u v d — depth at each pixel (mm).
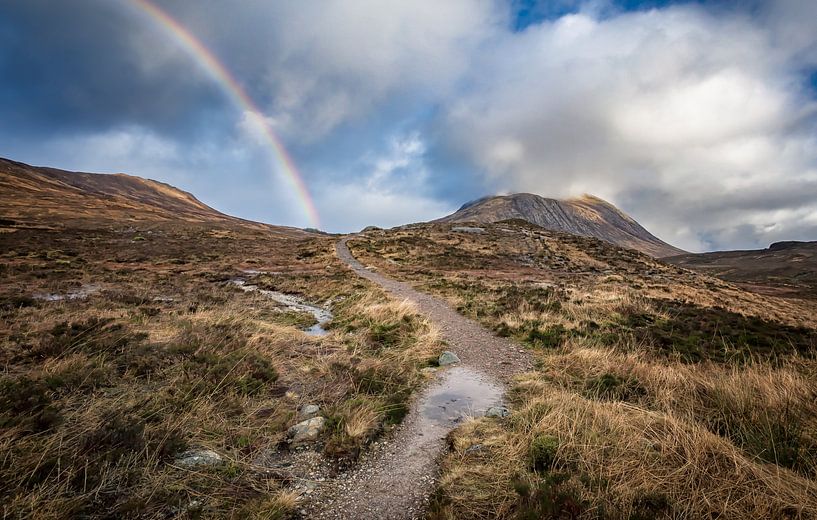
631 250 62438
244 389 7684
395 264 45219
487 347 12016
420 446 5879
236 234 89500
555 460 4844
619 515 3684
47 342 9484
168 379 7844
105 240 61156
